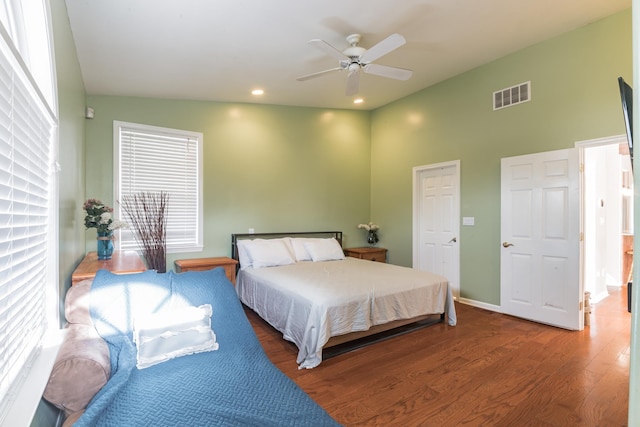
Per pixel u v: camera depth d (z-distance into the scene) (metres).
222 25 2.81
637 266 0.49
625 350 2.90
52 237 1.69
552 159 3.50
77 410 1.35
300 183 5.34
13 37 1.47
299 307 2.91
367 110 5.92
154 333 1.70
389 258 5.62
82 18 2.56
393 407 2.10
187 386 1.41
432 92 4.79
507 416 2.00
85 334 1.61
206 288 2.05
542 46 3.57
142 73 3.58
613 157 5.36
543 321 3.58
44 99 1.46
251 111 4.95
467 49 3.68
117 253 3.64
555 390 2.27
